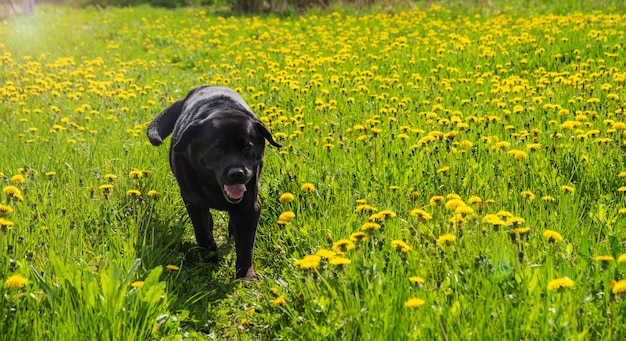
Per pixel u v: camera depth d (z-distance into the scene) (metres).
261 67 10.91
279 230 5.14
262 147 4.86
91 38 17.73
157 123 5.74
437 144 6.21
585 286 3.42
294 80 9.48
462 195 5.22
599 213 4.59
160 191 5.73
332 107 7.78
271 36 16.19
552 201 4.97
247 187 4.72
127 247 4.51
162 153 6.72
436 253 3.90
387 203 5.05
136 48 15.91
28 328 3.33
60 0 29.72
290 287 4.05
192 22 20.41
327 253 3.58
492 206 4.83
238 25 18.69
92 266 4.29
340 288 3.54
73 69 12.30
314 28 16.67
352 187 5.61
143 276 4.27
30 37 17.19
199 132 4.66
